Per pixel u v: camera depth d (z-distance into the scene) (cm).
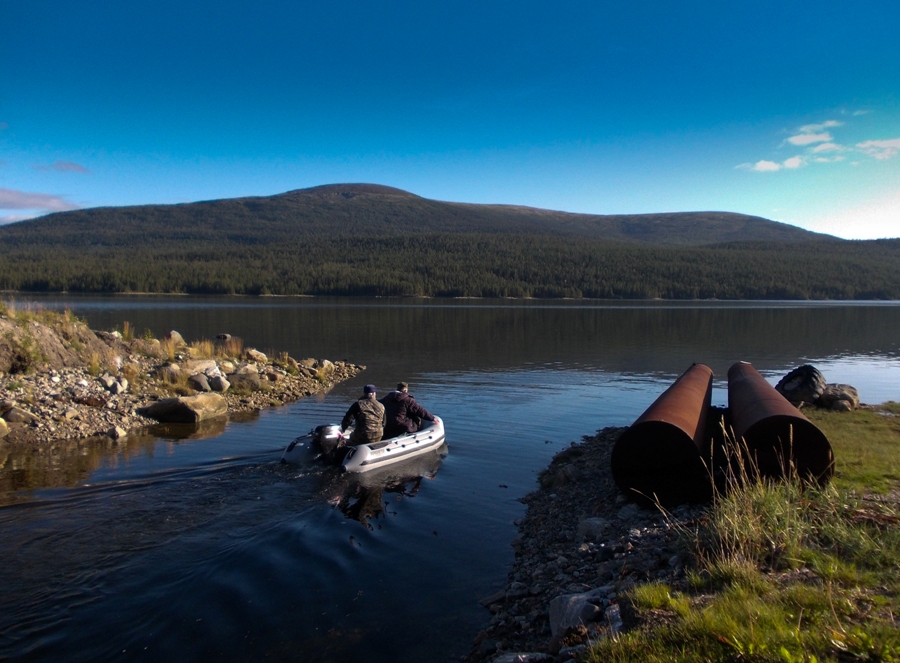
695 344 3095
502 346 2902
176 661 400
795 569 405
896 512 504
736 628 312
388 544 607
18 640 417
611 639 333
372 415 900
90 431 1057
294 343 2909
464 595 505
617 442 671
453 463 923
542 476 863
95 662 395
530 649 400
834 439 815
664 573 446
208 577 515
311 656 411
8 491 727
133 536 596
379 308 7575
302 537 609
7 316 1316
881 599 345
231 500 707
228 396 1409
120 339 1641
